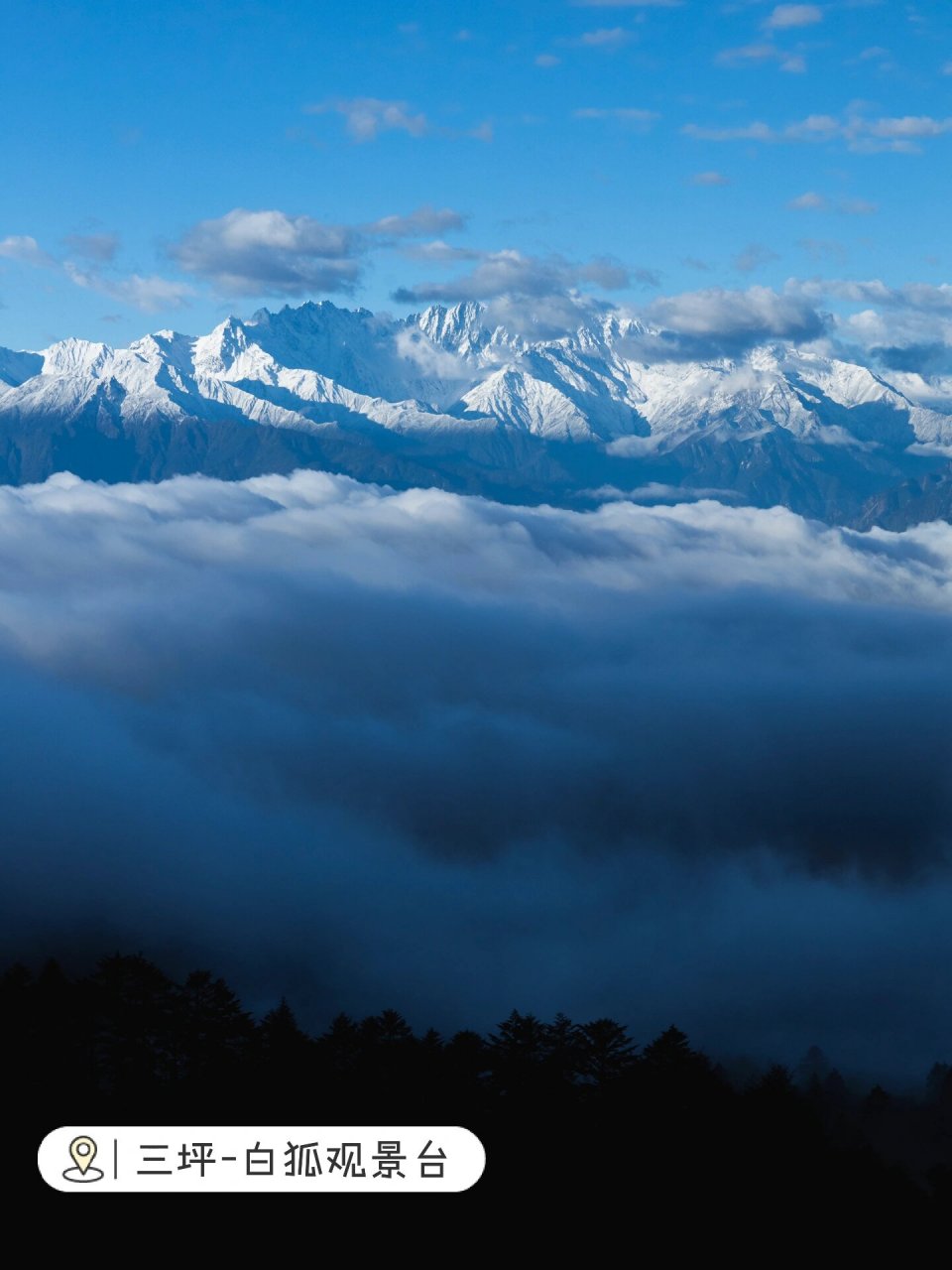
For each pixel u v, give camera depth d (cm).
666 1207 6750
